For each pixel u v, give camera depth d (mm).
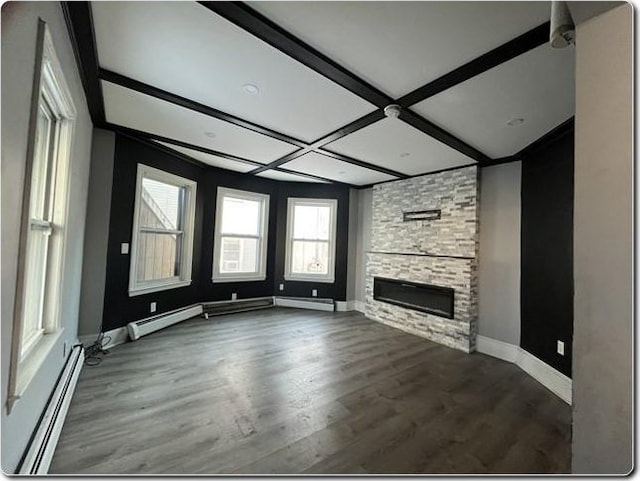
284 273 5711
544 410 2301
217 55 1875
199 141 3473
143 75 2123
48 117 1826
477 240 3756
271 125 2924
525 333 3199
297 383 2588
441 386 2676
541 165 3051
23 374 1319
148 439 1766
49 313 1867
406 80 2074
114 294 3301
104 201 3172
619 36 732
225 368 2816
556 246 2773
